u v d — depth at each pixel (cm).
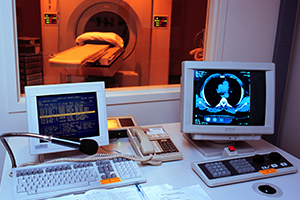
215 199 85
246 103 112
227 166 100
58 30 212
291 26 165
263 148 125
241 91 112
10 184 86
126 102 149
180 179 95
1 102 124
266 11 162
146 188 87
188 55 248
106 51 222
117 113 150
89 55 206
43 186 81
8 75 121
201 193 86
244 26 161
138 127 123
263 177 98
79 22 220
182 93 111
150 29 237
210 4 157
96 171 91
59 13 208
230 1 152
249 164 101
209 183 91
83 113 103
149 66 250
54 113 99
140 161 100
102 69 207
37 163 96
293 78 170
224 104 112
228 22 156
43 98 97
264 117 114
